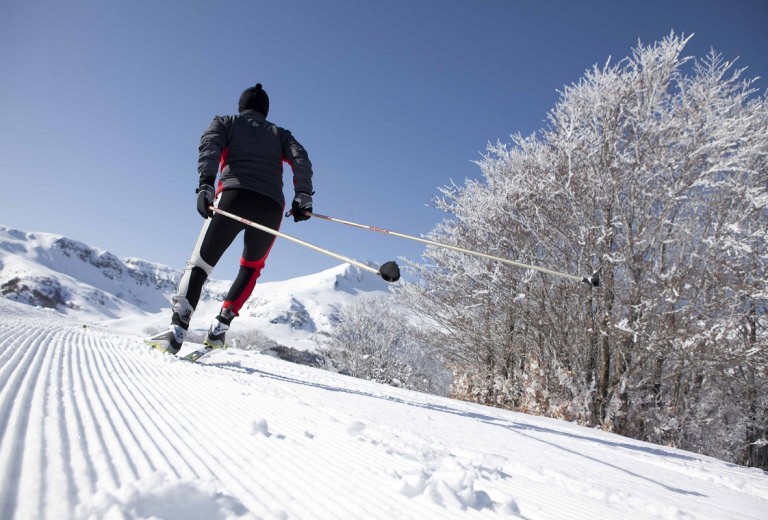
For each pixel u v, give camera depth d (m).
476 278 9.74
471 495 1.03
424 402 3.38
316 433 1.45
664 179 9.02
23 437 0.90
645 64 9.02
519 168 10.01
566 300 9.11
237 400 1.81
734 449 11.02
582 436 3.30
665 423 8.12
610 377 9.08
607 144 9.11
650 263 8.48
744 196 8.41
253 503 0.79
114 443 0.98
